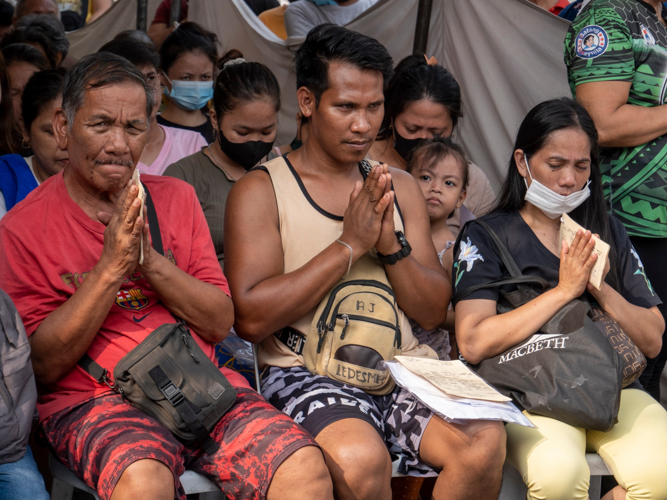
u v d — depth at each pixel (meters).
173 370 3.25
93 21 10.59
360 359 3.73
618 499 3.72
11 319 3.07
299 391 3.70
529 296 4.03
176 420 3.21
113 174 3.36
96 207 3.52
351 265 3.75
